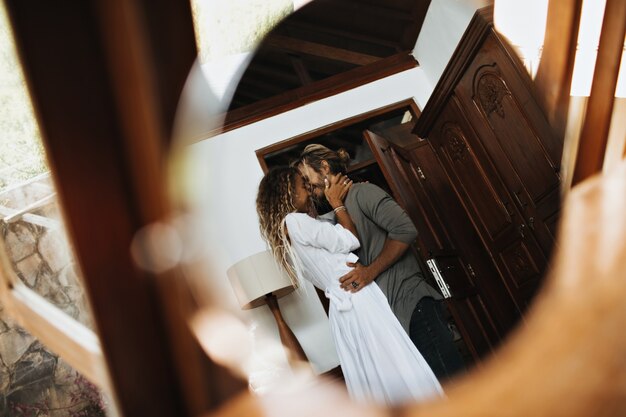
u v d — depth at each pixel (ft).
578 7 4.57
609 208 2.81
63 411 9.76
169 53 2.69
